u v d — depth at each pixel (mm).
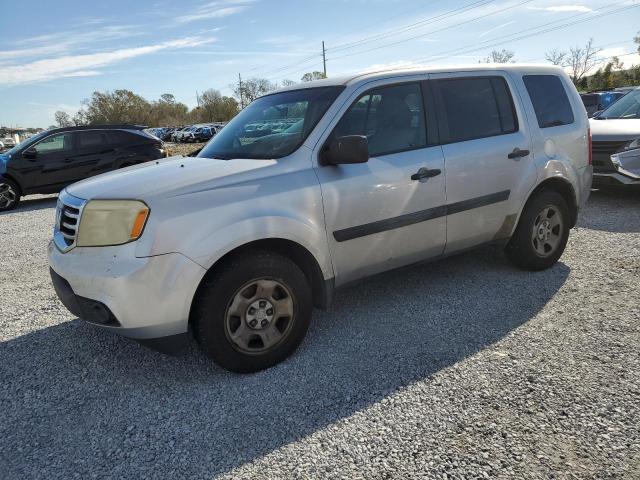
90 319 2975
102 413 2820
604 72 53750
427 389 2859
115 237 2850
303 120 3570
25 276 5562
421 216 3766
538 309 3857
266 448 2449
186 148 35438
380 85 3695
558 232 4680
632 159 7133
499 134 4211
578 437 2379
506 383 2867
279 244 3289
